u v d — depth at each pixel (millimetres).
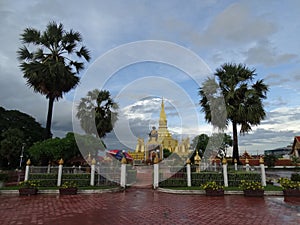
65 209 6812
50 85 14117
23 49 14922
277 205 7426
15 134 24547
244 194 9406
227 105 15250
